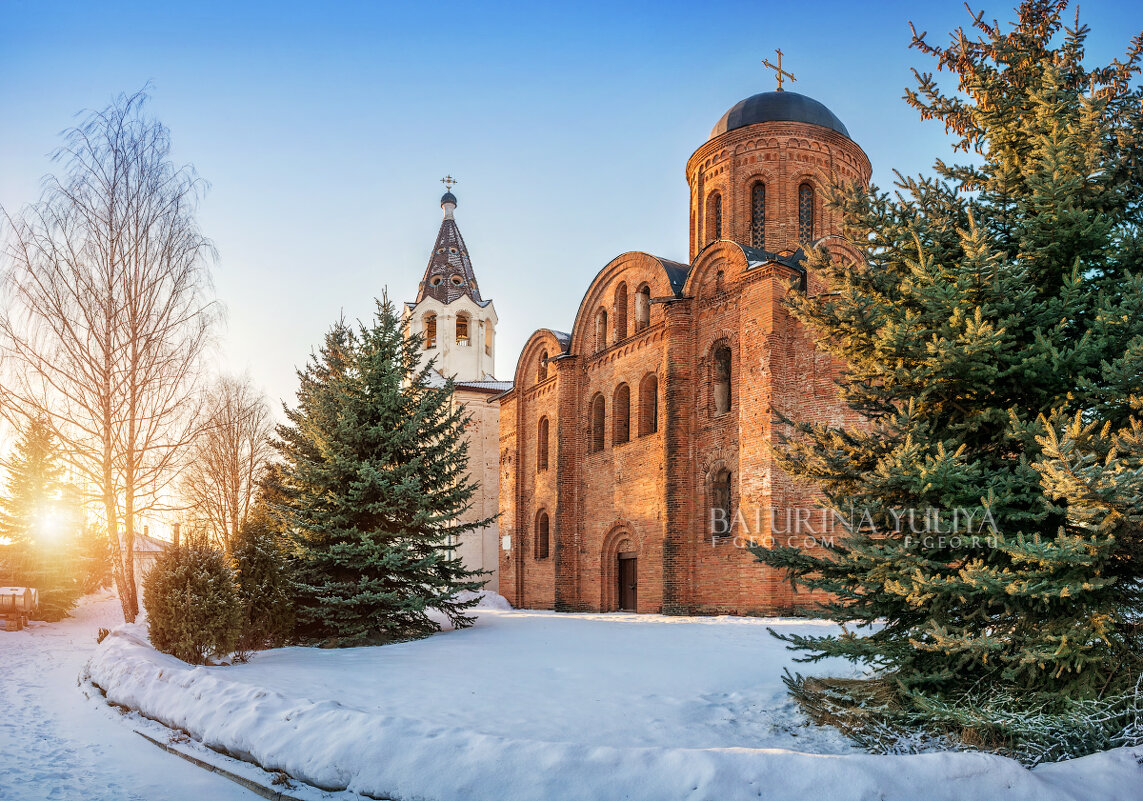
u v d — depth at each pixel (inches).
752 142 1179.9
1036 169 369.7
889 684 372.2
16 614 952.9
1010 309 343.0
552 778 246.1
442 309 2155.5
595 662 547.2
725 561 941.8
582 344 1293.1
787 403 892.0
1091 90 349.7
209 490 1368.1
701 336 1026.1
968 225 393.4
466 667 529.0
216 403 1315.2
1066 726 284.2
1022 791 240.2
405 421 780.6
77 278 778.2
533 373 1450.5
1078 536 282.8
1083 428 297.0
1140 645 314.8
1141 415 310.7
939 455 323.0
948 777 240.1
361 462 753.0
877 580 340.8
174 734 362.3
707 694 427.5
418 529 775.1
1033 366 334.3
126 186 808.9
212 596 539.5
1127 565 310.5
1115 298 342.6
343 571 752.3
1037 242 360.2
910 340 353.7
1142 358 296.0
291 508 778.2
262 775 297.4
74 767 318.7
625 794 238.1
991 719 293.4
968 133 430.9
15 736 367.6
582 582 1230.9
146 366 804.6
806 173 1169.4
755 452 898.1
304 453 792.9
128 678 441.4
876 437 364.2
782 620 811.4
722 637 682.2
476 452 1791.3
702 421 1008.2
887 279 386.6
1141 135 360.8
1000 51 410.6
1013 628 328.2
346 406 760.3
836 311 381.4
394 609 732.7
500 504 1508.4
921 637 339.0
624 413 1196.5
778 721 367.2
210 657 547.2
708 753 246.2
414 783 259.1
